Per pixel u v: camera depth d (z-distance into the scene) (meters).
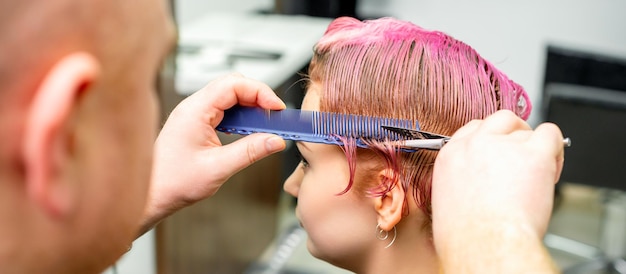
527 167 0.44
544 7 2.70
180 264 1.49
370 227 0.67
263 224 1.92
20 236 0.32
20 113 0.30
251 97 0.65
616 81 2.03
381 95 0.63
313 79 0.68
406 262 0.67
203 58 1.66
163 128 0.70
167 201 0.69
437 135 0.59
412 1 2.89
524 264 0.39
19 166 0.31
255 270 1.91
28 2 0.29
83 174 0.33
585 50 2.07
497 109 0.65
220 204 1.62
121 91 0.34
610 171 1.76
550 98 1.77
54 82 0.29
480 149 0.45
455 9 2.84
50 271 0.34
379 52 0.65
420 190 0.63
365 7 2.95
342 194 0.66
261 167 1.83
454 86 0.64
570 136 1.77
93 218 0.34
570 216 2.36
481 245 0.41
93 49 0.32
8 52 0.29
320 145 0.67
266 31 2.03
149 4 0.35
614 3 2.58
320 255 0.71
